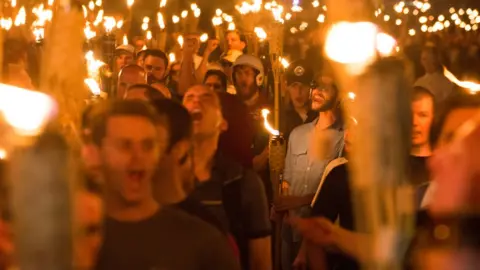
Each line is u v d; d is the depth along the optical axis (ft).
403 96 9.27
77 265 8.91
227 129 24.02
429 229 9.87
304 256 25.88
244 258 22.67
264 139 37.14
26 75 22.65
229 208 22.34
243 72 42.27
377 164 9.21
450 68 67.77
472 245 8.71
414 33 110.11
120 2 91.25
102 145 15.17
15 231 8.71
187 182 19.11
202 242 15.66
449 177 8.76
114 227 15.38
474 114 16.57
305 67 42.65
